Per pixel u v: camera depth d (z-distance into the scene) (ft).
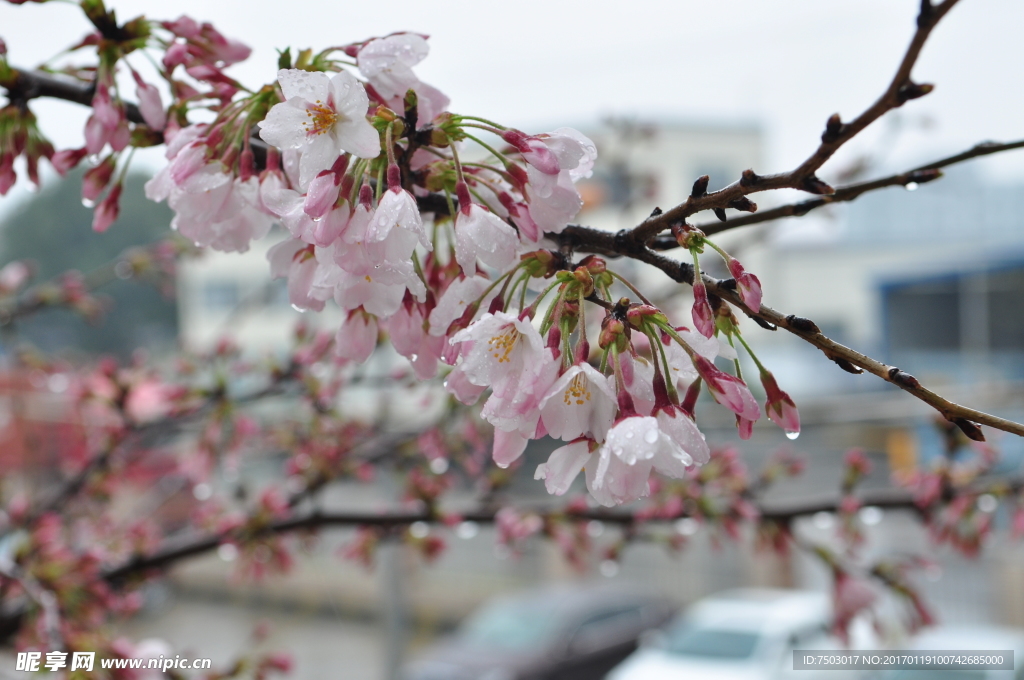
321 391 11.80
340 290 4.25
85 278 14.19
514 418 3.85
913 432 41.19
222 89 5.38
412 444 12.41
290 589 43.96
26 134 5.90
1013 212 82.33
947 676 22.34
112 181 5.85
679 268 4.21
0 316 13.52
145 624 42.68
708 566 40.63
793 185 3.83
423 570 45.52
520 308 4.04
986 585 32.96
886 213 85.81
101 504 13.47
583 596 36.09
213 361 12.42
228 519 11.05
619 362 3.87
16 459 15.42
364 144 4.04
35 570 9.79
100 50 5.56
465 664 32.42
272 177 4.68
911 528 36.09
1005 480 11.08
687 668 29.12
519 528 10.68
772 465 11.43
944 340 59.57
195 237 4.89
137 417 12.53
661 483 10.93
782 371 67.87
